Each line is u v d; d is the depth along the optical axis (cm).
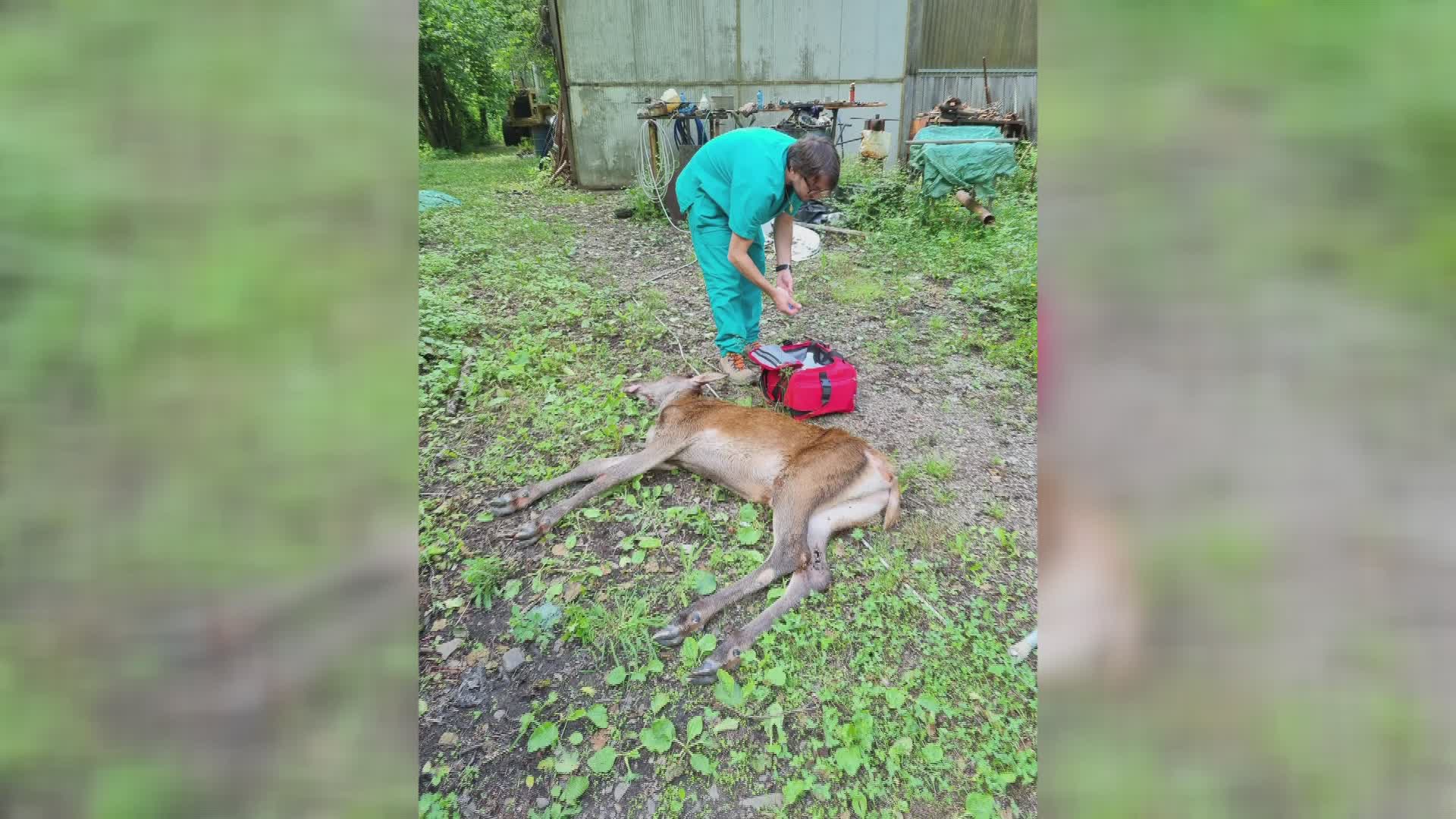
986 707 201
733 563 255
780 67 844
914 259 580
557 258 571
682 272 552
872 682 209
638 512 280
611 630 224
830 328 451
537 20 1374
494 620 230
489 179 994
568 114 860
